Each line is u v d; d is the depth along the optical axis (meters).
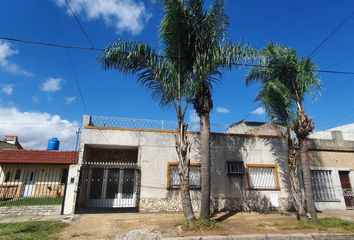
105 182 13.15
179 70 8.63
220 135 12.64
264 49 9.80
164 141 12.03
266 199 12.13
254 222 8.80
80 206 12.14
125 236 6.82
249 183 12.18
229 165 12.28
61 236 6.81
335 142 14.70
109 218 9.30
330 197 13.77
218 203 11.61
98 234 7.02
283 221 9.05
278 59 9.90
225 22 8.84
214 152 12.30
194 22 8.65
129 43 8.57
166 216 9.82
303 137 9.58
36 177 16.69
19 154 17.38
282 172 12.80
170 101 9.00
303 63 9.78
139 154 11.69
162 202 11.18
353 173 14.45
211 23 8.71
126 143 11.76
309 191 9.12
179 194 11.41
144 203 11.06
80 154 11.30
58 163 16.81
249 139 12.94
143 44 8.61
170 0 8.18
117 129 11.89
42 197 14.61
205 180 8.07
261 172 12.62
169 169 11.66
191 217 7.70
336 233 7.37
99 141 11.60
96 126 11.77
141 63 8.68
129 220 8.91
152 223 8.38
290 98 9.46
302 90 9.63
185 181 7.94
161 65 8.66
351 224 8.66
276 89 9.19
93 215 9.99
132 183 13.35
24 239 6.36
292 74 9.88
